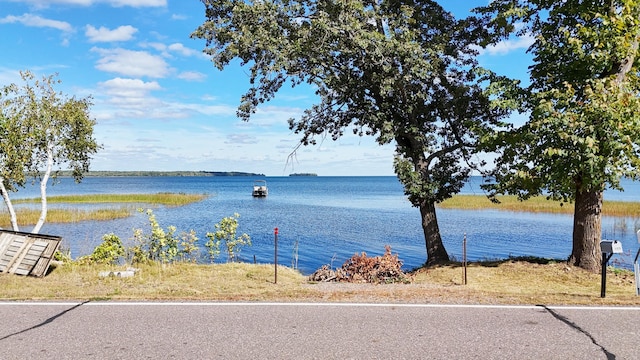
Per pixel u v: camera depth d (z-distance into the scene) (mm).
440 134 15672
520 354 4902
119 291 7812
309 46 13070
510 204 50750
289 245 23438
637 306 6820
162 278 9438
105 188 120938
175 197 66438
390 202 64062
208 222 34500
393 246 23391
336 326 5844
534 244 23719
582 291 9414
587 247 11547
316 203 61594
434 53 13578
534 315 6344
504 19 12258
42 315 6344
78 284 8688
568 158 10125
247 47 12953
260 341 5297
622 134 9359
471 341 5297
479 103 14617
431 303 7008
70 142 13461
